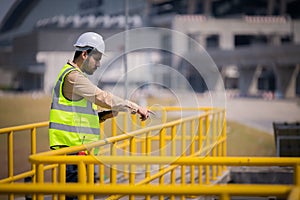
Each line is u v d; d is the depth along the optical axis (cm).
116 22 13900
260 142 3609
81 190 679
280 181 1902
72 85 1040
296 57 10888
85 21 14500
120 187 677
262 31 14612
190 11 16050
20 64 16362
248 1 16962
